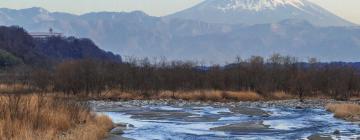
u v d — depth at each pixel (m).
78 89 88.56
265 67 108.31
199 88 96.94
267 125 51.28
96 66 97.44
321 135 42.53
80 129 35.28
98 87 90.44
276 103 84.94
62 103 40.00
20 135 27.77
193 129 47.16
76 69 92.00
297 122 55.22
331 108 71.25
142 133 42.88
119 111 67.56
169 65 108.06
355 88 102.62
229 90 96.69
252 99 90.50
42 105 36.03
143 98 88.62
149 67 103.50
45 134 29.23
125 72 97.38
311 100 91.62
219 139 40.03
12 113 31.41
